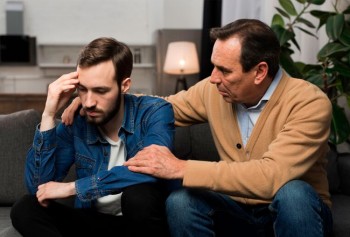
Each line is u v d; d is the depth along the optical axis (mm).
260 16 3209
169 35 4266
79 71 1232
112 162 1357
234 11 3535
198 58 4320
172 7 4691
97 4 4812
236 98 1299
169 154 1210
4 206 1778
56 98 1269
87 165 1358
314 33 2635
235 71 1244
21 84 4797
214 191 1200
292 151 1179
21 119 1786
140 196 1155
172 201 1205
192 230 1204
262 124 1315
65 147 1370
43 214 1187
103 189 1196
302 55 2707
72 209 1290
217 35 1283
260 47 1231
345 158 2021
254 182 1146
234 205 1317
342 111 2053
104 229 1271
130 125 1355
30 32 4781
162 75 4262
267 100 1310
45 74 4820
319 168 1372
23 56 4660
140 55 4855
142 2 4867
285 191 1136
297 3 2697
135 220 1154
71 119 1367
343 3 2424
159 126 1326
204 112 1495
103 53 1210
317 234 1131
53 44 4684
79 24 4820
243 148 1353
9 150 1754
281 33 2232
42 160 1282
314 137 1214
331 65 2174
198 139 1856
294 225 1118
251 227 1352
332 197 1928
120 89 1263
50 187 1209
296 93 1288
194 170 1168
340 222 1548
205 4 3969
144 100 1424
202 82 1546
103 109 1232
